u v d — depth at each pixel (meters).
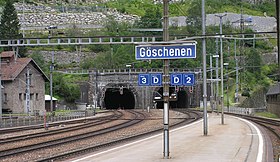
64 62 115.00
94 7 190.62
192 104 101.75
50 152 23.03
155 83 16.64
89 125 46.09
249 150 19.06
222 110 41.16
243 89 97.06
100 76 95.44
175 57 16.25
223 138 25.09
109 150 20.38
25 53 102.19
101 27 143.62
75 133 36.44
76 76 105.50
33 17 165.88
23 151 22.69
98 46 116.81
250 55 103.62
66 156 20.20
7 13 101.19
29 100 67.75
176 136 27.30
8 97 67.50
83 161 16.56
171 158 16.47
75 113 67.44
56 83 93.25
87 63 108.19
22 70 68.94
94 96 94.56
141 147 21.09
